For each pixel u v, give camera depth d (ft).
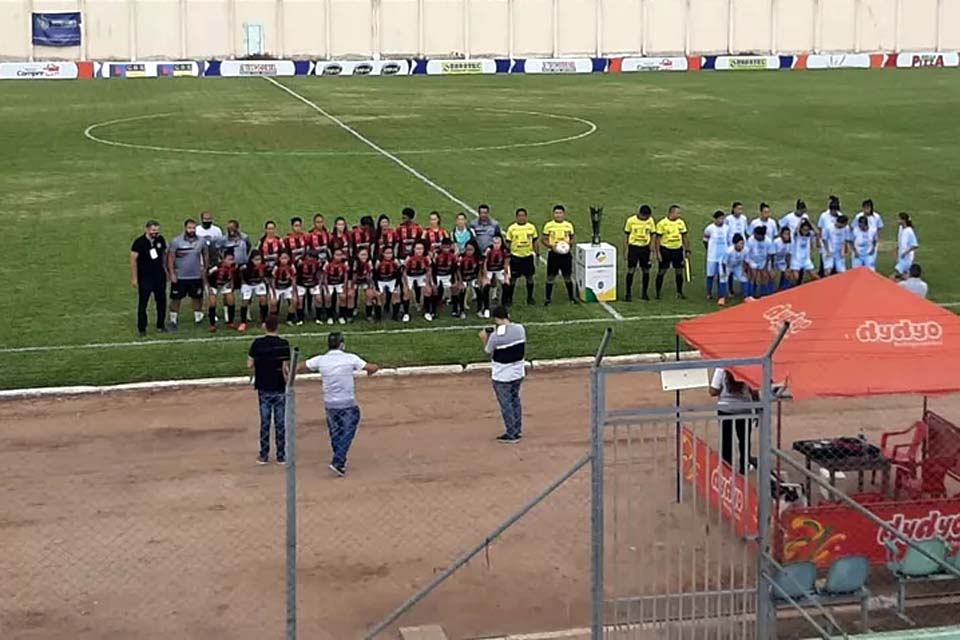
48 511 58.23
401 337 87.51
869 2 358.02
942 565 44.57
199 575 51.72
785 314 55.62
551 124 205.46
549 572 52.19
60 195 142.51
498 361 66.85
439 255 91.20
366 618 48.49
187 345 85.66
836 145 180.24
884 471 57.62
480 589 50.83
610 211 132.67
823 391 51.11
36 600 49.42
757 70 322.34
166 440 68.18
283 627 47.65
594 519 41.57
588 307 95.91
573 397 75.66
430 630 47.24
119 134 192.95
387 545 54.49
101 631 47.14
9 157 169.78
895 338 53.21
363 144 181.47
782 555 49.44
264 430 63.98
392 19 345.72
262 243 90.53
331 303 91.35
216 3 338.13
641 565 50.52
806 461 58.34
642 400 74.69
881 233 123.03
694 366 42.42
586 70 322.75
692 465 55.31
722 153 173.06
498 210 133.49
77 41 332.60
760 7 355.97
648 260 98.27
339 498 59.72
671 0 353.51
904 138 187.11
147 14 335.06
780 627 47.37
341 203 137.49
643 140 185.78
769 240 97.91
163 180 152.05
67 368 80.38
